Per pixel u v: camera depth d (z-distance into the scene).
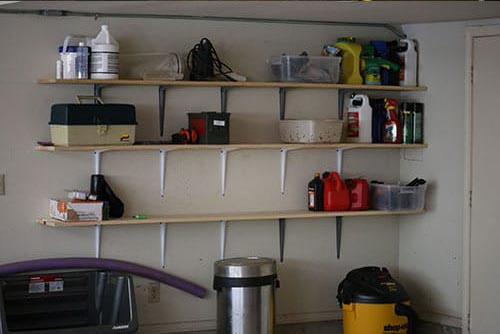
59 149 4.57
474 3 4.30
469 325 5.44
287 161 5.45
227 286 4.96
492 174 5.32
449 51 5.46
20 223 4.85
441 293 5.59
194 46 5.13
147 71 4.91
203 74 5.00
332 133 5.22
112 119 4.65
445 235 5.55
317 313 5.60
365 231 5.72
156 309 5.16
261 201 5.39
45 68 4.84
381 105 5.51
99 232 5.00
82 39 4.87
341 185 5.36
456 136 5.46
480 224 5.37
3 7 4.65
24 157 4.84
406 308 5.09
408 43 5.57
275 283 5.09
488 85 5.30
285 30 5.38
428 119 5.58
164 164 5.13
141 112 5.06
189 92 5.17
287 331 5.41
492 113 5.29
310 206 5.38
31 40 4.80
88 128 4.59
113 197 4.94
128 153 5.06
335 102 5.56
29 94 4.82
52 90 4.86
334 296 5.64
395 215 5.81
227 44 5.24
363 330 5.12
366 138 5.46
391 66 5.52
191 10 4.73
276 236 5.46
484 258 5.37
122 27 4.99
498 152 5.29
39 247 4.89
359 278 5.22
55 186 4.91
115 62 4.75
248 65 5.30
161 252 5.17
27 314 4.78
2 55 4.76
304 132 5.15
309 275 5.57
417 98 5.65
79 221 4.71
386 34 5.67
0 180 4.79
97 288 4.91
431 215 5.61
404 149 5.75
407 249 5.77
